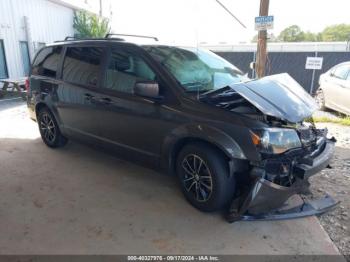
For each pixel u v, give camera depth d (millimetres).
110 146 4121
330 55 14148
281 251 2773
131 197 3660
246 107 3135
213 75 3838
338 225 3178
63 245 2809
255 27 7414
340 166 4660
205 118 3104
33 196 3662
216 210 3266
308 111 3180
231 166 3014
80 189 3850
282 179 3012
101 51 4160
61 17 16312
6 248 2756
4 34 12188
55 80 4770
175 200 3594
